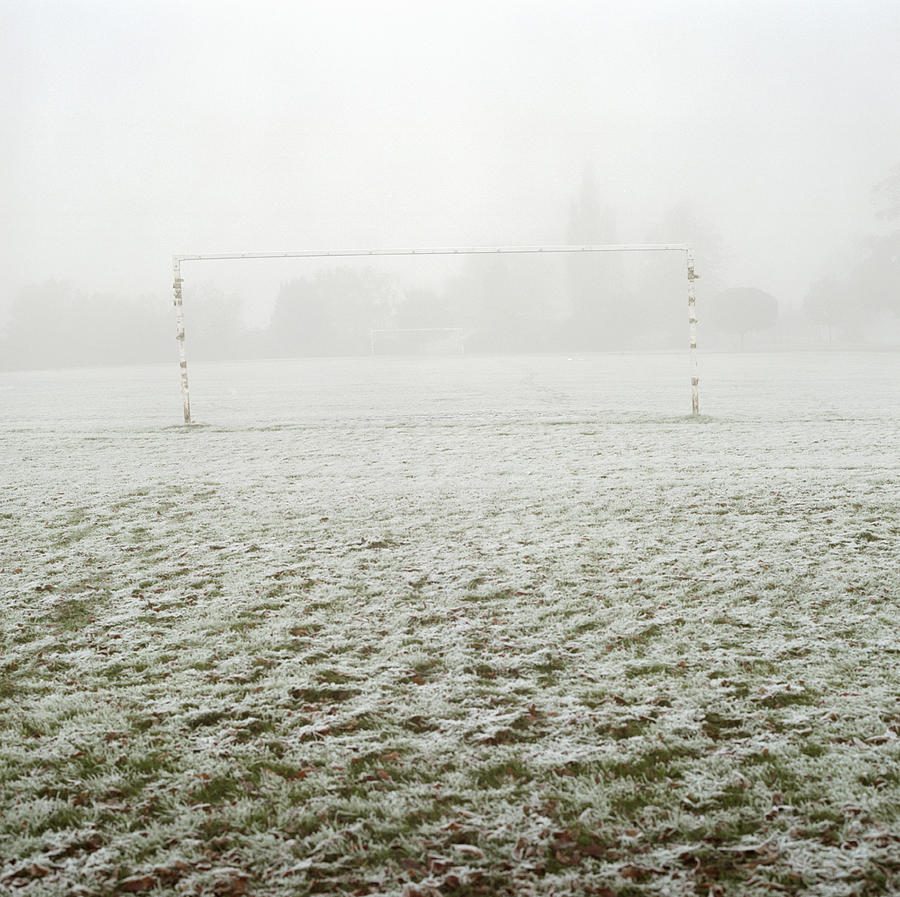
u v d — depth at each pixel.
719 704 4.01
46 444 15.12
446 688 4.28
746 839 2.96
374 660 4.68
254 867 2.90
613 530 7.66
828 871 2.77
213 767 3.56
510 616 5.36
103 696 4.30
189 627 5.30
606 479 10.40
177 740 3.81
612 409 20.28
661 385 30.14
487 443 14.30
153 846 3.03
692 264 17.14
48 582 6.31
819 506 8.51
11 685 4.48
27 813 3.25
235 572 6.53
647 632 5.02
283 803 3.27
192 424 18.31
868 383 29.53
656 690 4.18
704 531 7.56
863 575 6.04
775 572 6.17
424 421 18.38
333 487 10.23
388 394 28.27
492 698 4.13
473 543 7.29
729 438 14.27
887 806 3.11
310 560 6.84
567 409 20.55
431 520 8.25
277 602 5.74
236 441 15.21
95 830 3.13
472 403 23.33
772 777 3.35
